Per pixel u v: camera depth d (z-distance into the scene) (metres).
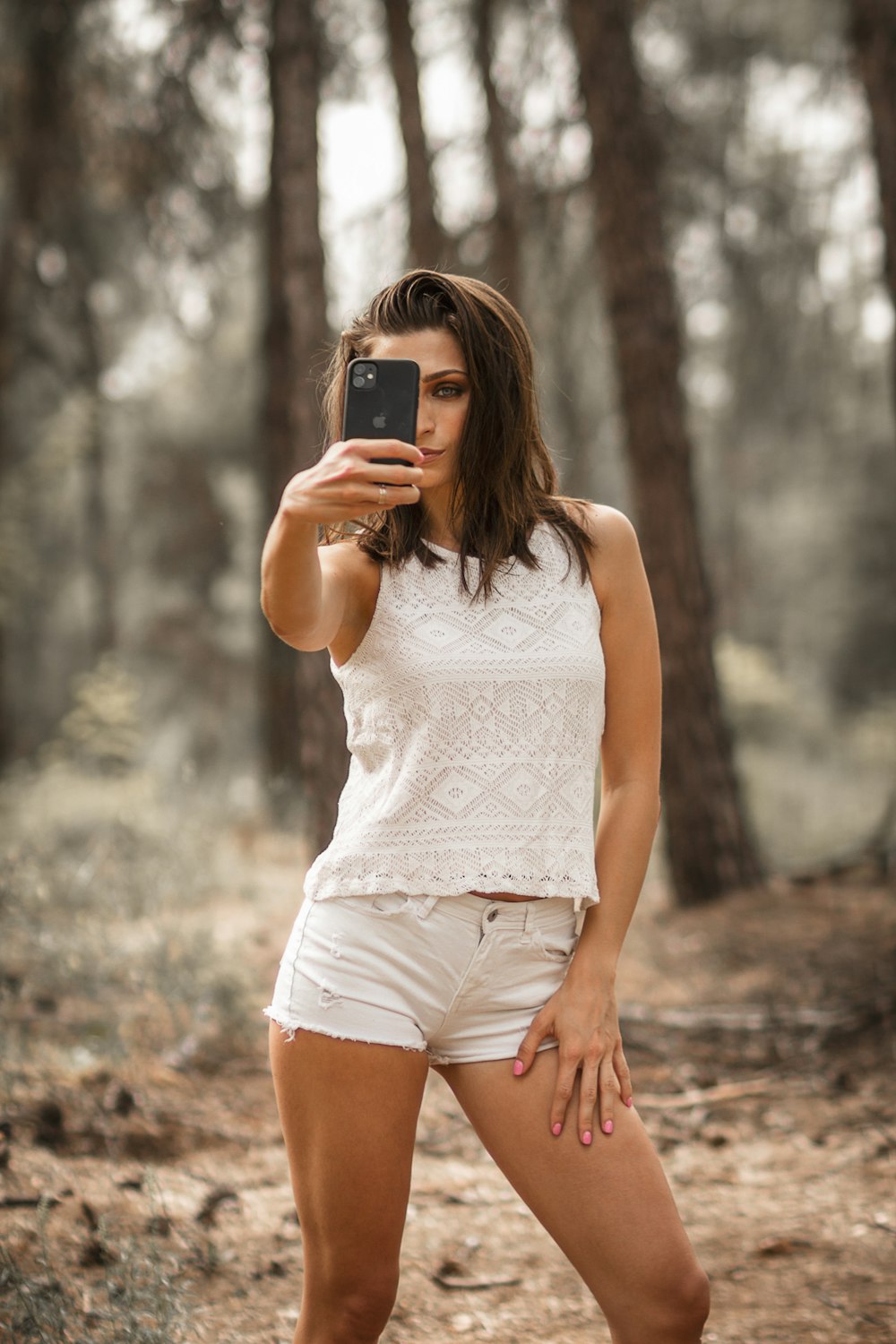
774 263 10.68
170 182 10.52
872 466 21.75
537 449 2.09
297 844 9.37
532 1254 3.19
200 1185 3.49
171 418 23.62
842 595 24.70
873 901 6.92
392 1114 1.90
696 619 7.55
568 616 1.96
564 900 1.95
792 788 12.17
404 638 1.91
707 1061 4.85
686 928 6.76
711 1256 3.17
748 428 16.52
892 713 15.10
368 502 1.71
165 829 8.41
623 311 7.58
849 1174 3.67
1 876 5.46
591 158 7.63
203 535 24.03
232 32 8.97
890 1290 2.89
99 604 21.83
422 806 1.90
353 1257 1.93
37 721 22.58
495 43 9.30
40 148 10.92
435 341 1.98
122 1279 2.78
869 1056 4.72
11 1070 4.15
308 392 7.16
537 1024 1.89
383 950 1.89
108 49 10.14
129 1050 4.52
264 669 11.31
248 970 5.45
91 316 15.35
